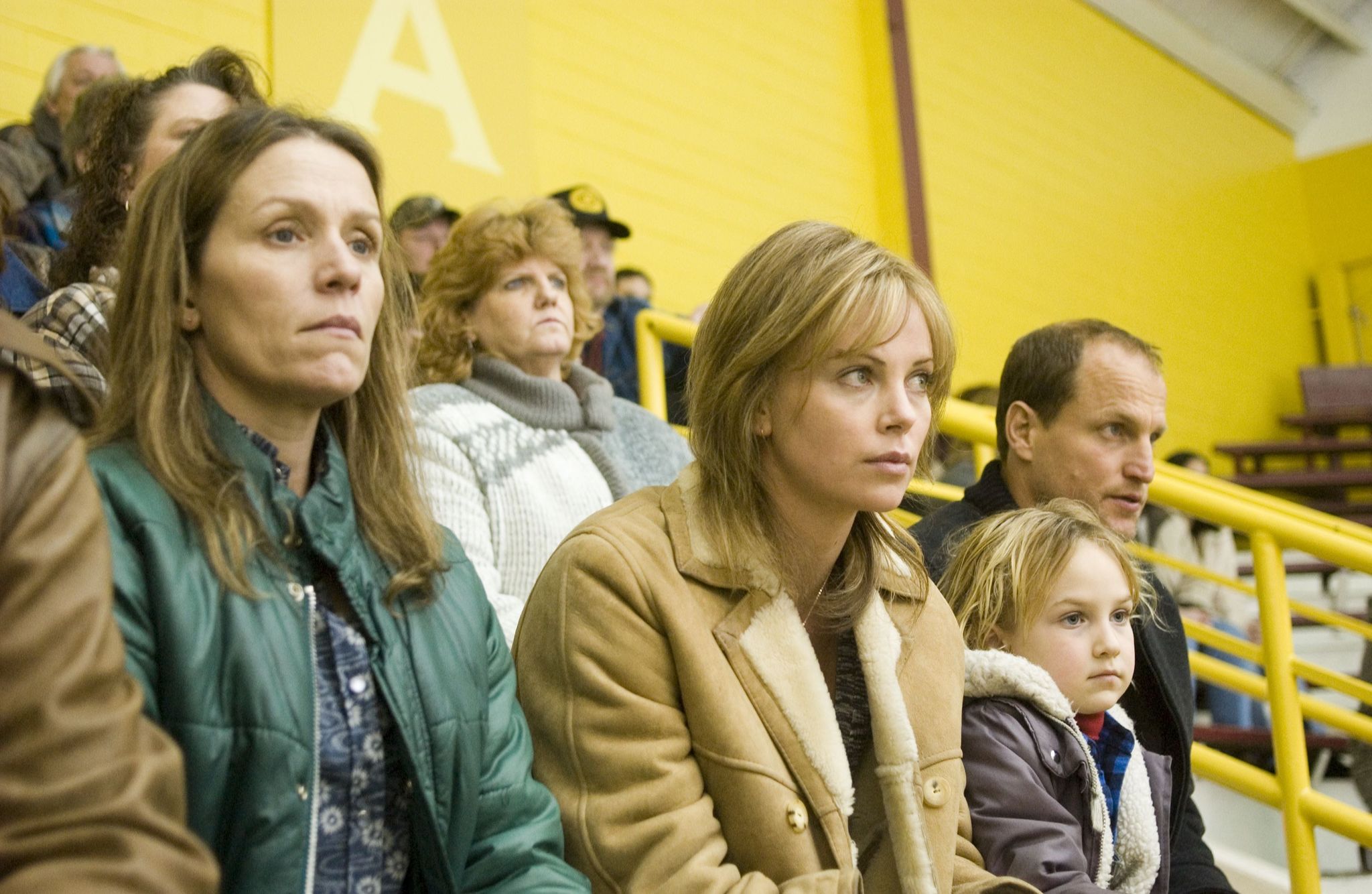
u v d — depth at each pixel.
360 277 1.98
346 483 2.02
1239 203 16.84
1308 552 4.20
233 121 2.00
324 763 1.84
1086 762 2.66
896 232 11.27
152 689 1.71
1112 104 14.71
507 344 3.86
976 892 2.26
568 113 8.81
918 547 2.57
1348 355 17.75
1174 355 14.89
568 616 2.26
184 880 1.20
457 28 8.05
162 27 6.67
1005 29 13.25
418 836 1.89
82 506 1.32
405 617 1.99
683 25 9.89
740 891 2.02
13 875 1.14
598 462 3.72
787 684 2.26
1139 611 3.30
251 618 1.79
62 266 3.12
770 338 2.32
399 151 7.58
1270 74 17.75
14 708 1.21
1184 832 3.35
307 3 7.26
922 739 2.36
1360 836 4.04
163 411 1.87
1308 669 4.18
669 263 9.31
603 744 2.18
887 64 11.48
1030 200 13.02
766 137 10.38
